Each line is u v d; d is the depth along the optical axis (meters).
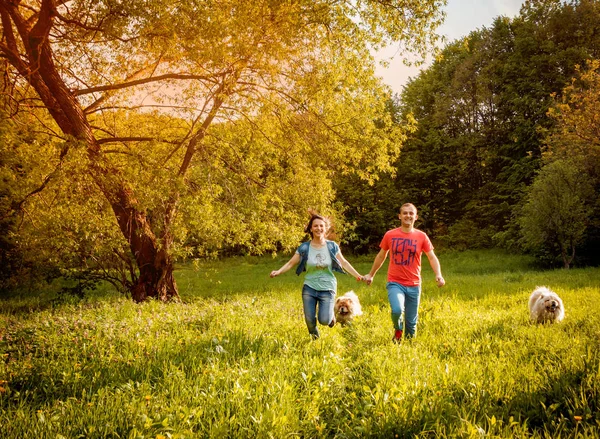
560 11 30.67
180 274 28.38
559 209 21.27
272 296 13.80
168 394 3.92
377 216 35.81
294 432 3.19
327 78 12.86
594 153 21.84
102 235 12.41
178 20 9.58
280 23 11.38
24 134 9.77
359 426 3.23
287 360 4.78
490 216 33.59
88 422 3.34
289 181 14.30
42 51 10.95
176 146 12.76
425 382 4.04
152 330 6.66
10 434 3.16
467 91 34.84
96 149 11.18
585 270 18.73
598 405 3.49
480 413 3.48
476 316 8.12
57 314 8.71
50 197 10.86
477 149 34.69
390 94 14.28
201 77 11.95
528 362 4.75
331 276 6.22
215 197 12.37
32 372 4.56
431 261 6.30
